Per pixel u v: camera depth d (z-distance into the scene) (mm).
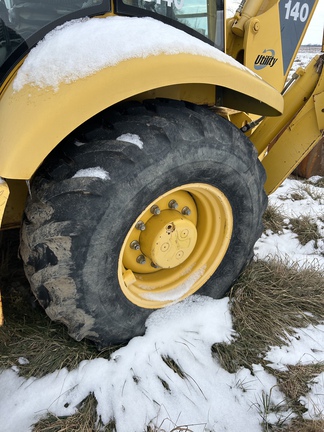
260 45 2646
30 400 1703
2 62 1546
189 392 1819
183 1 1965
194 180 1814
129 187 1567
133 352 1905
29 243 1583
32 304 2109
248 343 2072
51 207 1537
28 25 1534
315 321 2295
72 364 1832
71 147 1604
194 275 2186
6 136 1319
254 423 1715
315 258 2891
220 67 1646
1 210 1364
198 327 2102
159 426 1656
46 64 1427
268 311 2281
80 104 1359
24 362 1846
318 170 4422
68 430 1604
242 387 1859
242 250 2260
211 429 1681
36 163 1338
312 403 1785
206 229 2160
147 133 1607
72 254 1559
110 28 1538
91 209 1525
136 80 1433
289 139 2664
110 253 1640
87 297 1667
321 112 2482
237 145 1897
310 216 3533
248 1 2578
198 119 1754
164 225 1862
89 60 1415
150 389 1795
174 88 1863
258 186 2131
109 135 1598
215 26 2254
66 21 1594
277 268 2607
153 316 2062
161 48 1511
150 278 2092
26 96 1364
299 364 1982
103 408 1700
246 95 1920
